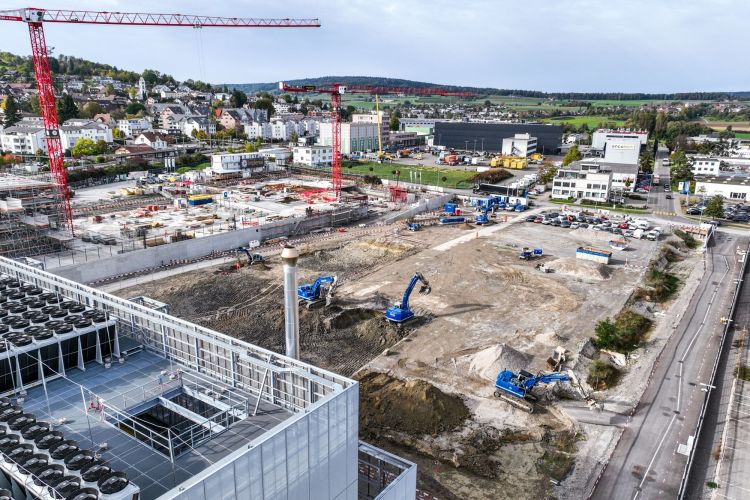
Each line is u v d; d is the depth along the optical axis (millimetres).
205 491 20703
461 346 63750
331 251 102250
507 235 114500
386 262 95938
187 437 31078
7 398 32438
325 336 66750
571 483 41438
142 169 187250
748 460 43438
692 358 60906
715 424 48531
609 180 151375
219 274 88000
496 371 56844
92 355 37781
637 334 67062
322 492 27625
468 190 168375
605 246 106500
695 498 39500
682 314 74062
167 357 39000
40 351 34562
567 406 51562
